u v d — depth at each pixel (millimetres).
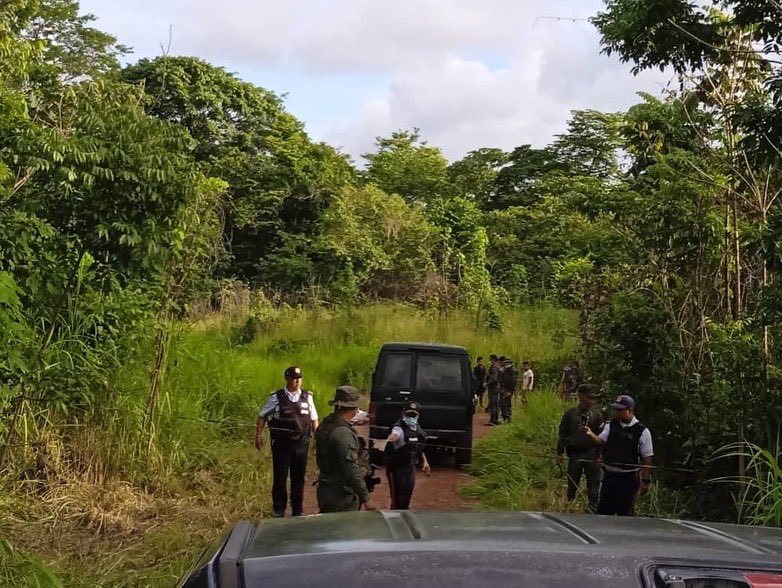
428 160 55969
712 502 8438
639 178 10906
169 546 7133
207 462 10109
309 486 10383
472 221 37969
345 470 6641
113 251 9164
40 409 8609
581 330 12922
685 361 9406
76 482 8383
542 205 44250
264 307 26078
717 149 9953
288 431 8438
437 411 12547
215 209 10695
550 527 2543
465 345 24531
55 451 8500
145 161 8742
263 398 13375
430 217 38375
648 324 9852
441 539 2287
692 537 2523
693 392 9133
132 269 9453
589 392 9297
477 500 10391
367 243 35531
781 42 7895
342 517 2723
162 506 8398
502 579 2064
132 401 9188
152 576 6316
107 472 8688
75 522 7691
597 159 53938
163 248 9250
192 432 10492
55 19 31969
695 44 8977
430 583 2039
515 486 10273
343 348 23094
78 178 8477
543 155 56625
